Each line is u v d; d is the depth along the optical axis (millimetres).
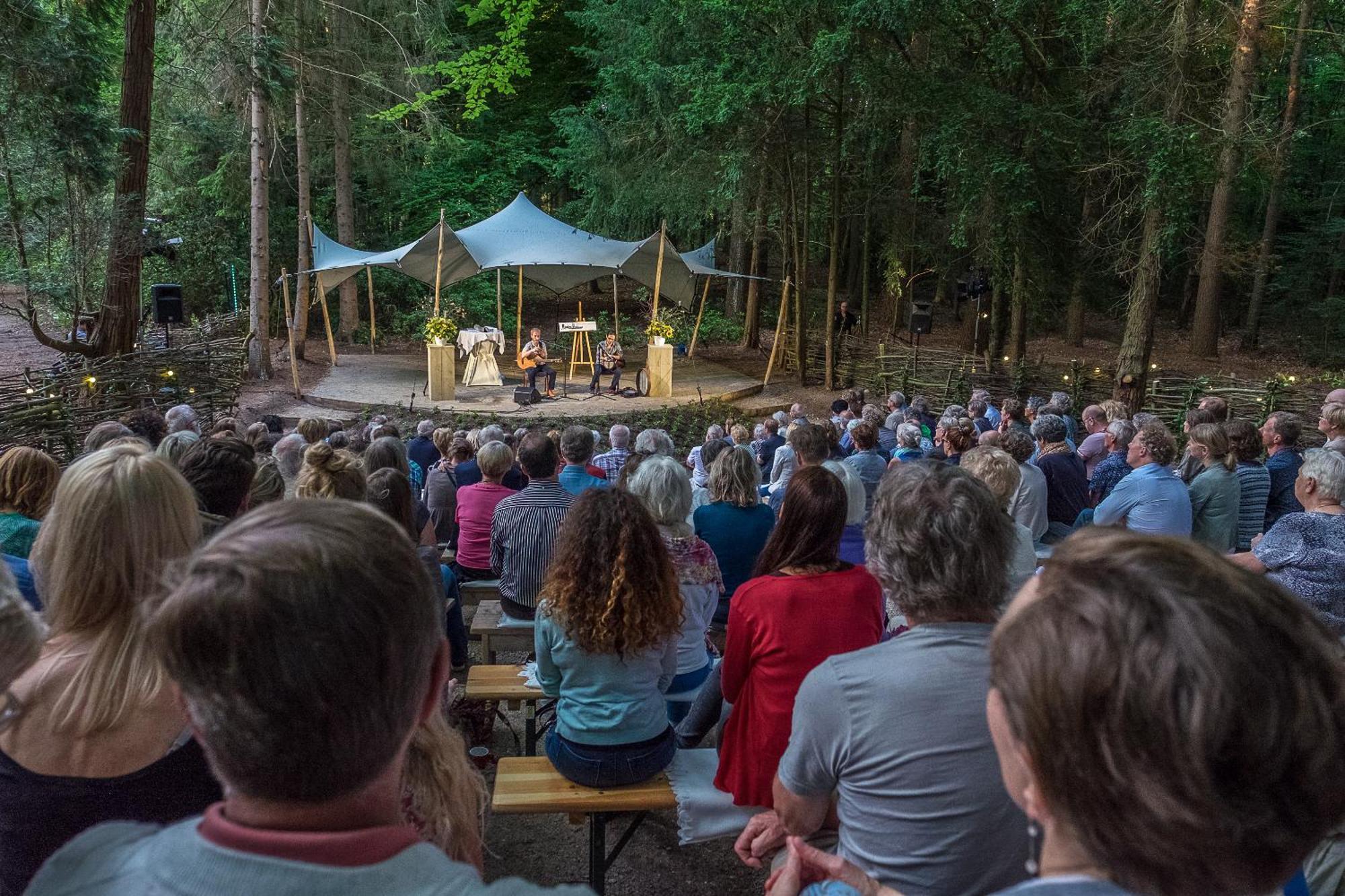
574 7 27188
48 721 1445
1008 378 16688
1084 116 15648
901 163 20844
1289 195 25281
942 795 1589
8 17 11203
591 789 2889
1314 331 24469
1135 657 673
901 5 14172
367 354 22656
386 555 875
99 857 816
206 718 799
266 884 728
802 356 20016
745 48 17094
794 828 1844
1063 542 865
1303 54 20344
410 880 770
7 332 19953
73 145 11836
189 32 16359
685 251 29312
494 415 15414
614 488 2891
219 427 7645
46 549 1540
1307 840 672
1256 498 5086
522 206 19953
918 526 1719
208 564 821
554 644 2840
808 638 2422
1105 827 683
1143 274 13664
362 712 807
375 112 21703
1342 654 708
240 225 23984
